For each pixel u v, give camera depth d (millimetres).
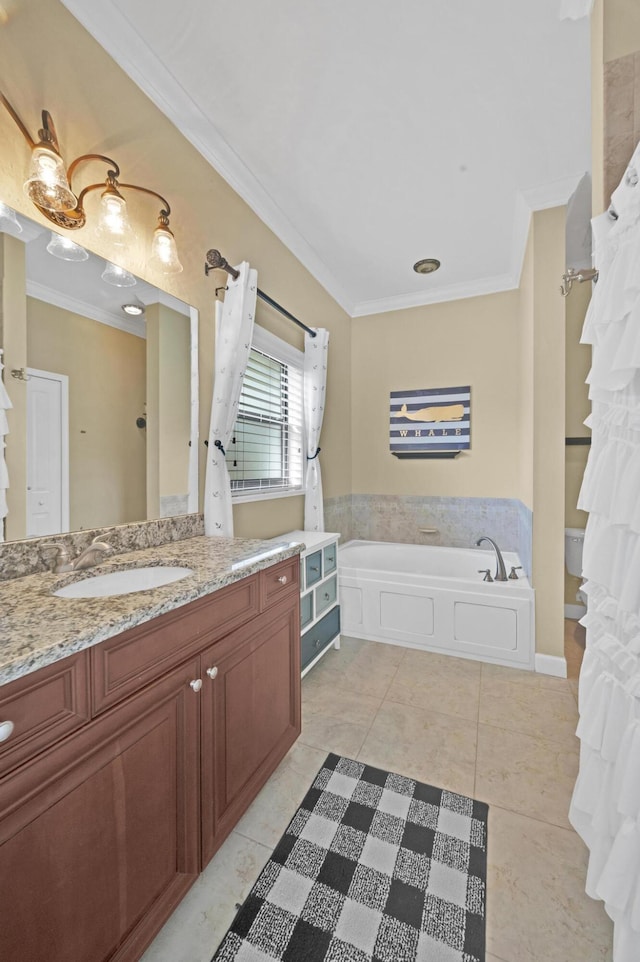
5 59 1102
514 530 3156
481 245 2691
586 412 2896
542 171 2039
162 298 1644
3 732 624
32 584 1071
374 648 2613
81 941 764
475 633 2445
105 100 1383
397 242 2656
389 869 1164
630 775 841
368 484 3652
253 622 1314
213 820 1118
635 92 1116
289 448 2701
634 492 887
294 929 1016
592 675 1118
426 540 3467
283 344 2541
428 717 1884
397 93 1614
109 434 1431
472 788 1466
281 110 1682
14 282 1144
